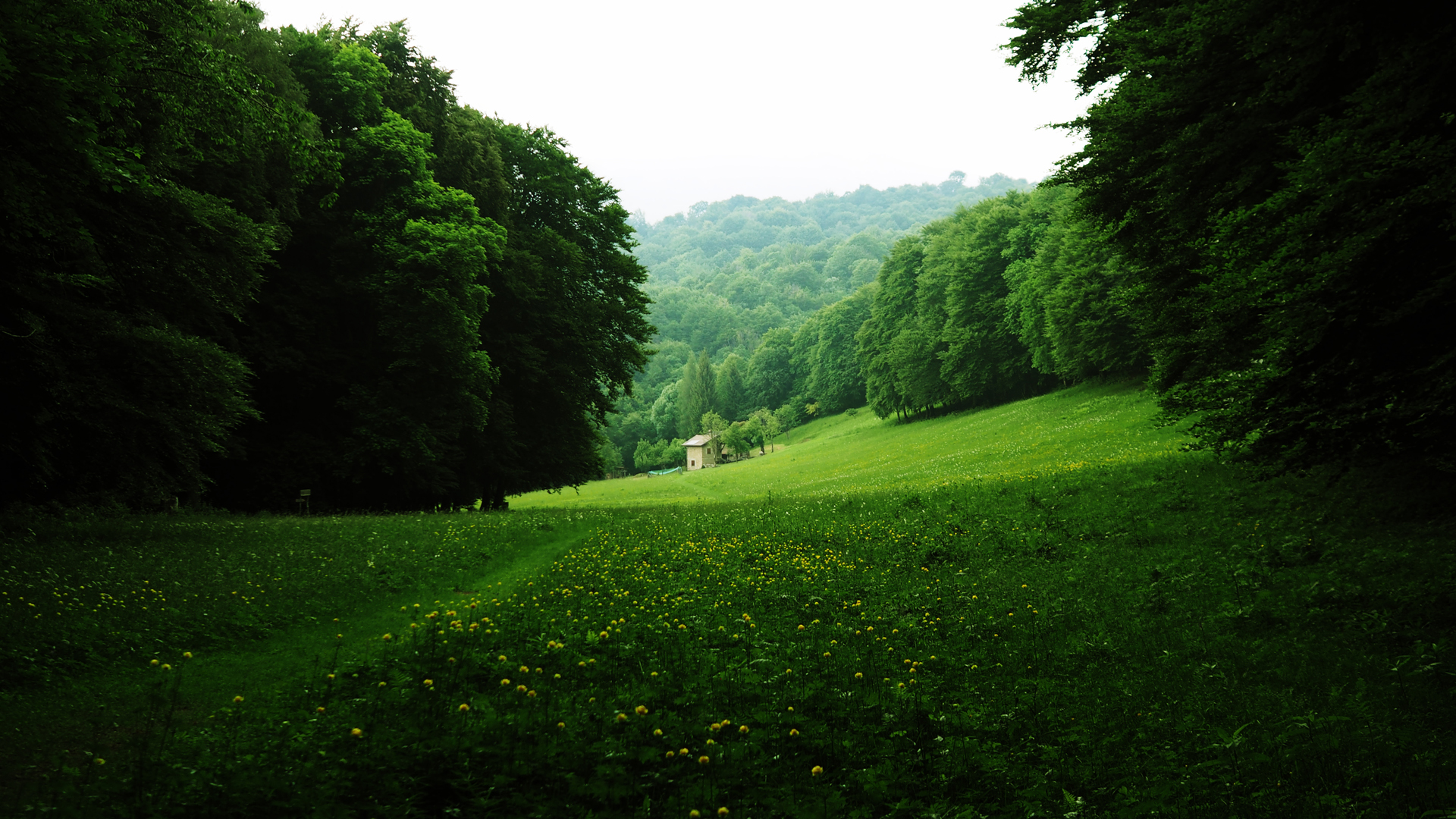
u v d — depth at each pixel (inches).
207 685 324.8
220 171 987.3
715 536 793.6
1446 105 360.8
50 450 724.7
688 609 457.7
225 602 450.0
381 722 258.7
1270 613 404.8
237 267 906.1
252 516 1056.8
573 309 1573.6
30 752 243.9
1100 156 662.5
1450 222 324.5
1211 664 340.8
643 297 1727.4
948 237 3336.6
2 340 638.5
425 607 489.4
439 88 1445.6
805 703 282.0
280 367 1176.2
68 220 592.1
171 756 230.8
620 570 604.4
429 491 1390.3
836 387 5049.2
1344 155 356.8
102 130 636.1
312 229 1218.6
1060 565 585.3
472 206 1279.5
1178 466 829.8
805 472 2684.5
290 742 238.2
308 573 554.3
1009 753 245.6
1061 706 291.0
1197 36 482.3
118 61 553.0
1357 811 200.5
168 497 807.1
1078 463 1235.2
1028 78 713.0
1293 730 252.7
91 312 710.5
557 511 1230.3
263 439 1253.1
